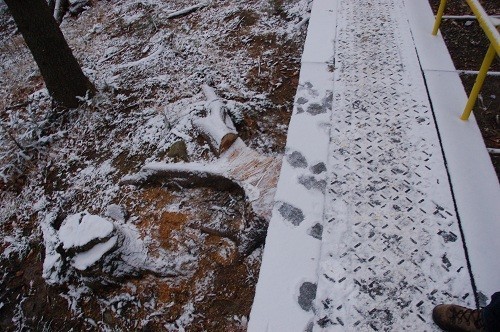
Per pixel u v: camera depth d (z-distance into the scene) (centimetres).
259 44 536
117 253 304
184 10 671
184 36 605
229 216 337
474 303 181
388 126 274
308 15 539
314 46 363
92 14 807
